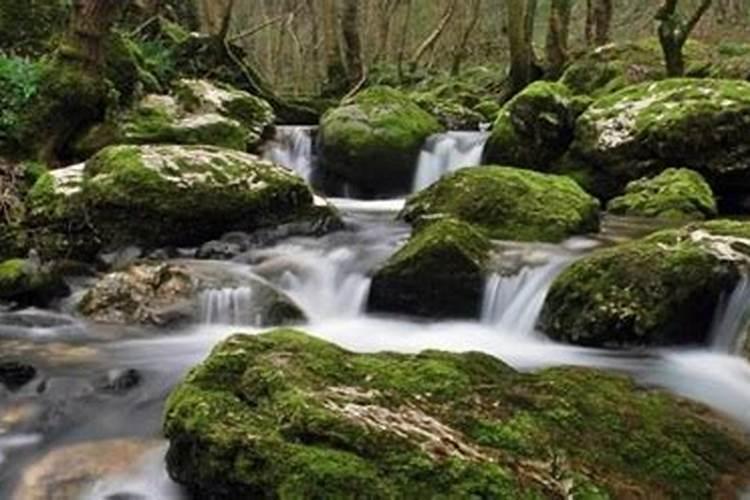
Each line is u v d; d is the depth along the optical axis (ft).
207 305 24.11
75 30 35.73
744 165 34.40
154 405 18.15
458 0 105.09
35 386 19.10
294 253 28.35
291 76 130.52
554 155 38.65
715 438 14.48
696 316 20.27
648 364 19.20
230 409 13.37
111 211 28.09
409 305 24.13
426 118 45.96
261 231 29.91
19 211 29.58
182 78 48.60
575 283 21.33
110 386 19.15
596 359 19.72
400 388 13.75
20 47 40.14
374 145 42.55
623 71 50.29
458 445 12.37
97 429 16.90
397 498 11.46
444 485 11.59
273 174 30.58
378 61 104.58
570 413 13.97
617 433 13.82
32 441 16.37
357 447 12.07
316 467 11.76
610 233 28.73
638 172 35.53
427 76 88.33
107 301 24.35
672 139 34.73
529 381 15.25
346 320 24.77
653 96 37.11
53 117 34.94
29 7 40.60
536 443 12.90
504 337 22.38
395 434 12.26
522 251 25.25
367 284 25.44
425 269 23.93
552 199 28.91
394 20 121.08
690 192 32.53
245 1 122.72
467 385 14.25
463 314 23.73
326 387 13.50
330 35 76.54
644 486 12.66
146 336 23.06
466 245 24.30
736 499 12.90
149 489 14.42
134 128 37.88
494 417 13.41
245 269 26.68
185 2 71.41
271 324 23.93
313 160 45.19
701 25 88.38
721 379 18.10
